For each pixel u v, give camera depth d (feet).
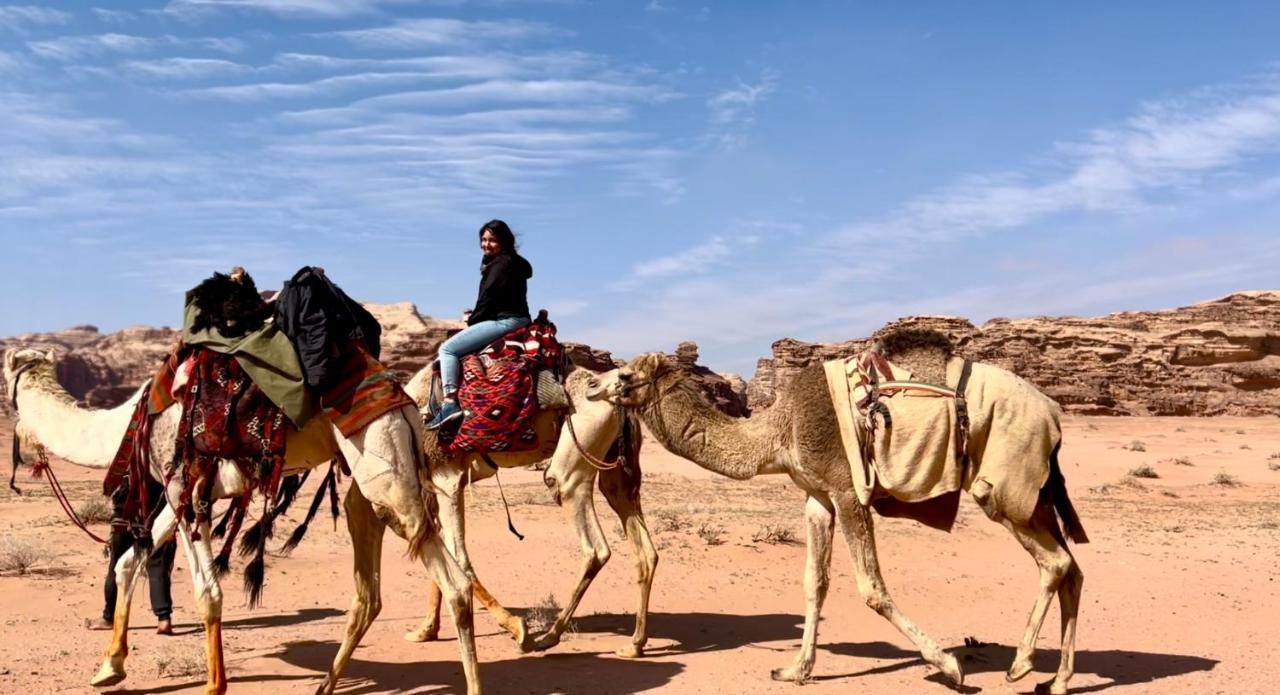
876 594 27.30
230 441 23.86
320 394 24.16
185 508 24.12
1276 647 33.30
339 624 36.14
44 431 27.43
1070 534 27.43
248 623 36.40
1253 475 167.63
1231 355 555.28
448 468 29.48
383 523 25.46
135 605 39.17
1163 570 51.49
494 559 50.90
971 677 28.66
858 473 26.91
